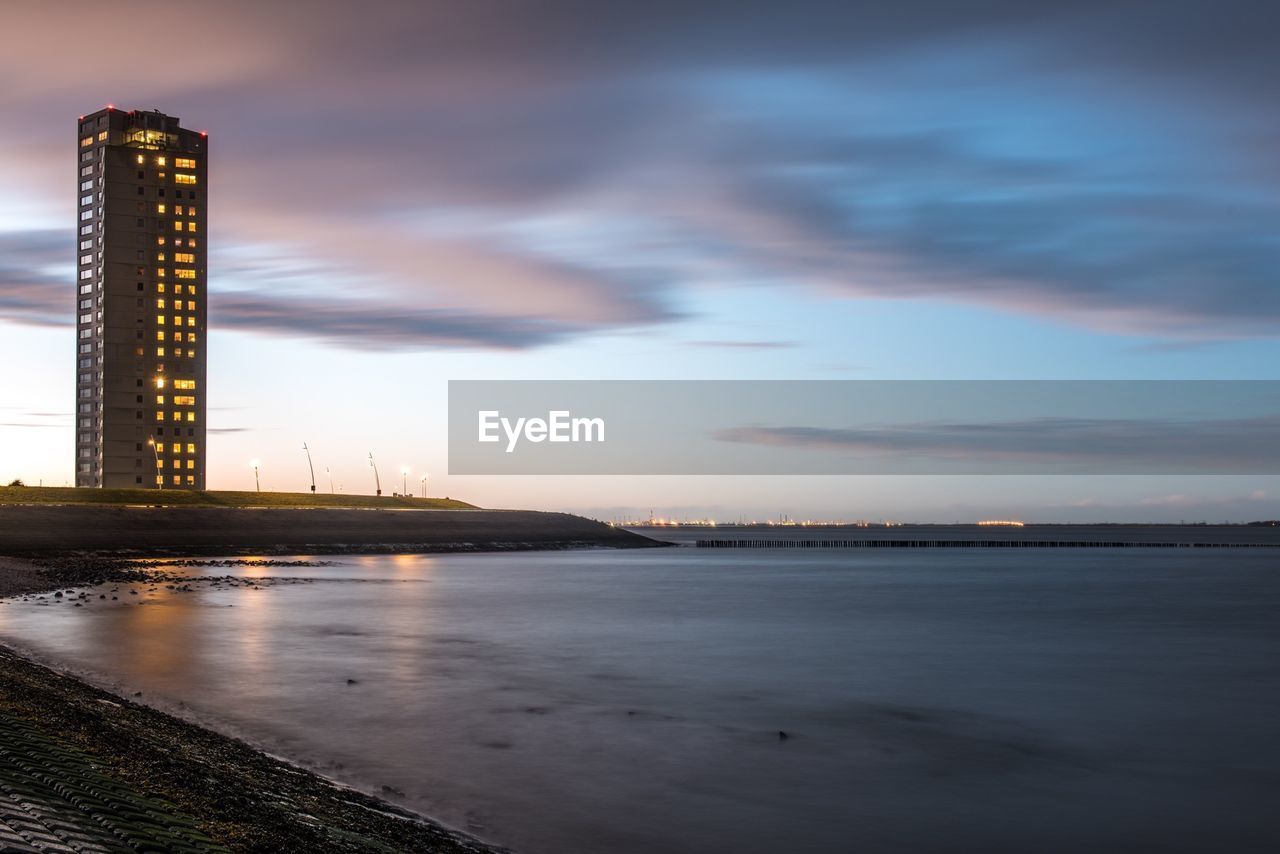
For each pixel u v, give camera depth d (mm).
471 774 28234
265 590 94875
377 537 196750
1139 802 27297
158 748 24078
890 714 38969
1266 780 29562
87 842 14539
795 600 96500
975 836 24297
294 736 32250
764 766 30328
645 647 58562
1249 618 80375
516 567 155125
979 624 74562
